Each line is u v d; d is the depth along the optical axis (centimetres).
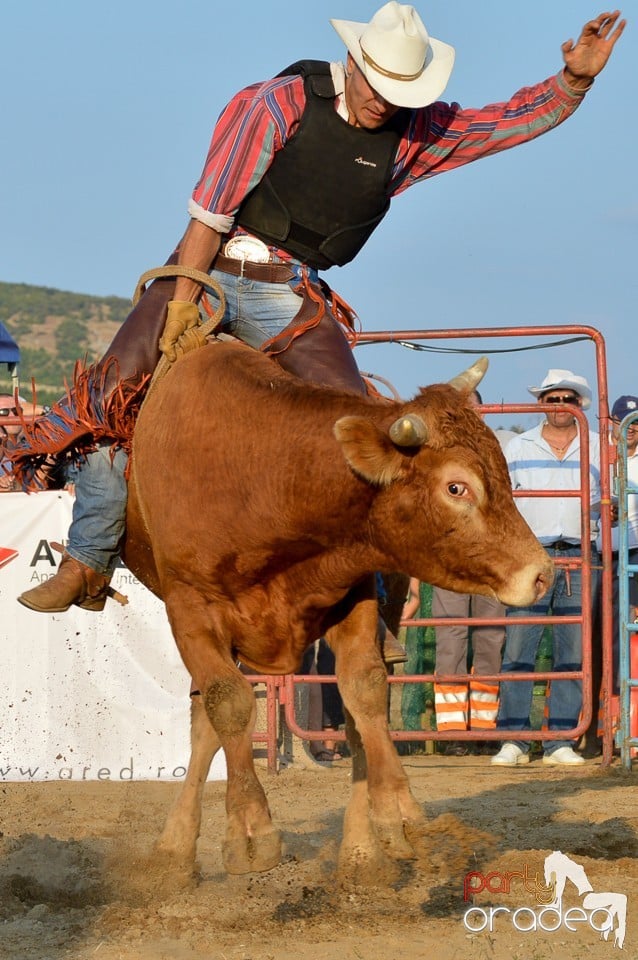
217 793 1591
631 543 1920
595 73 1082
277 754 1823
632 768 1777
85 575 1067
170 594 958
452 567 841
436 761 1930
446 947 863
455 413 839
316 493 872
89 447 1052
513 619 1748
